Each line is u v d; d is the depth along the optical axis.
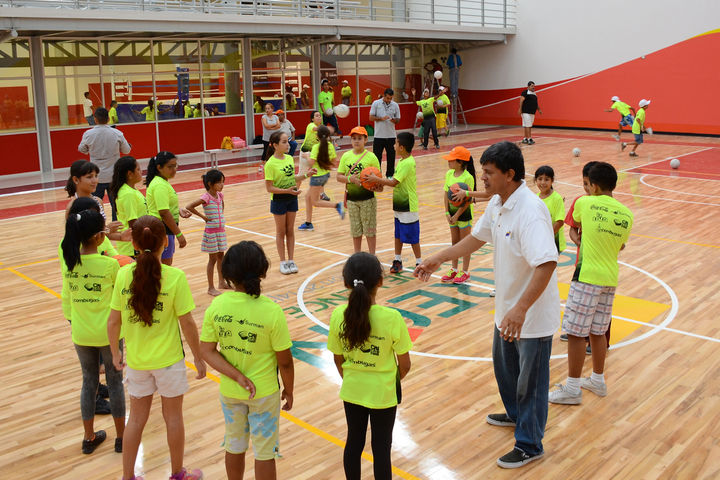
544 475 4.16
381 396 3.60
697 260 8.84
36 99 16.59
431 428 4.77
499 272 4.19
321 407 5.11
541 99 26.67
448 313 7.11
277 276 8.46
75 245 4.25
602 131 25.03
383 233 10.64
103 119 10.47
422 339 6.42
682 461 4.29
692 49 22.52
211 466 4.33
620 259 8.96
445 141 22.94
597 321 5.08
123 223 6.09
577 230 5.55
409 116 26.72
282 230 8.43
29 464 4.40
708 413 4.92
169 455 4.48
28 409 5.18
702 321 6.73
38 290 8.11
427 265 4.34
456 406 5.09
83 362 4.44
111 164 10.62
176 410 4.02
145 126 18.69
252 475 4.19
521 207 3.97
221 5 18.91
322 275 8.46
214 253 7.59
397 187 8.16
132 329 3.88
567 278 8.17
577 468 4.23
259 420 3.65
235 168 17.80
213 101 20.16
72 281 4.30
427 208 12.38
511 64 27.22
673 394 5.23
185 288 3.93
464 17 28.08
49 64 16.67
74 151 17.39
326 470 4.26
